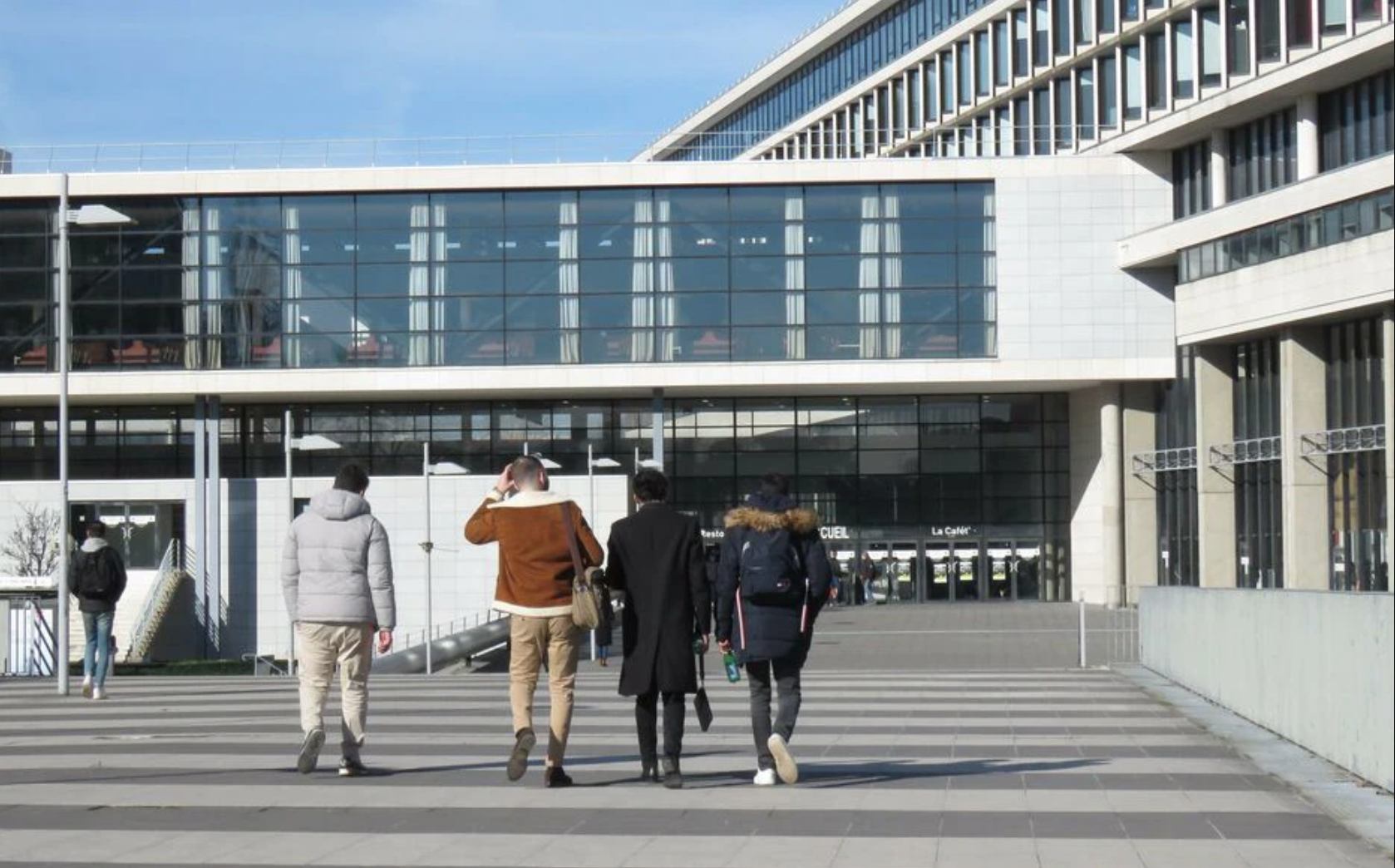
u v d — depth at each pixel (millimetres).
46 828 10461
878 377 63656
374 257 63250
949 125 80312
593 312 63469
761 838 10039
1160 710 19562
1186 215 63875
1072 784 12523
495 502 12398
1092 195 64500
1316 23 54406
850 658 39219
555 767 12328
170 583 59469
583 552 12289
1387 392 51875
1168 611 24406
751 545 12242
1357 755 12578
